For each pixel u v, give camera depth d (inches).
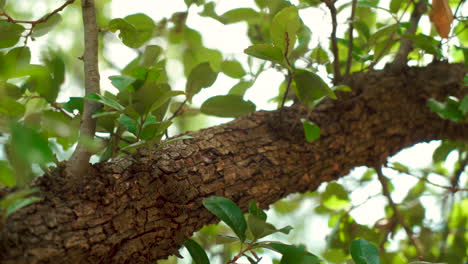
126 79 43.7
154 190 45.6
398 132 53.9
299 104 52.2
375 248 45.9
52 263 42.2
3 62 46.3
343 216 59.0
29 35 47.8
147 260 45.1
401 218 56.6
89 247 43.0
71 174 43.9
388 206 63.2
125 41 48.4
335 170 52.1
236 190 48.1
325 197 61.1
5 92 47.3
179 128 68.2
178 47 60.3
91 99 43.1
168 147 47.9
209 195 47.2
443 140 57.8
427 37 51.7
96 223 43.6
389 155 54.9
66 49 71.4
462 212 65.0
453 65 55.6
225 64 57.7
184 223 46.3
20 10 70.7
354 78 53.8
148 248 45.0
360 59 53.1
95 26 45.5
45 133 45.9
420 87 54.3
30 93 50.1
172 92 43.5
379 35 53.2
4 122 41.4
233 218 45.2
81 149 43.8
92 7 45.6
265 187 49.0
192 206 46.6
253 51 46.7
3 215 40.1
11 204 40.3
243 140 49.9
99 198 44.2
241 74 57.7
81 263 42.9
